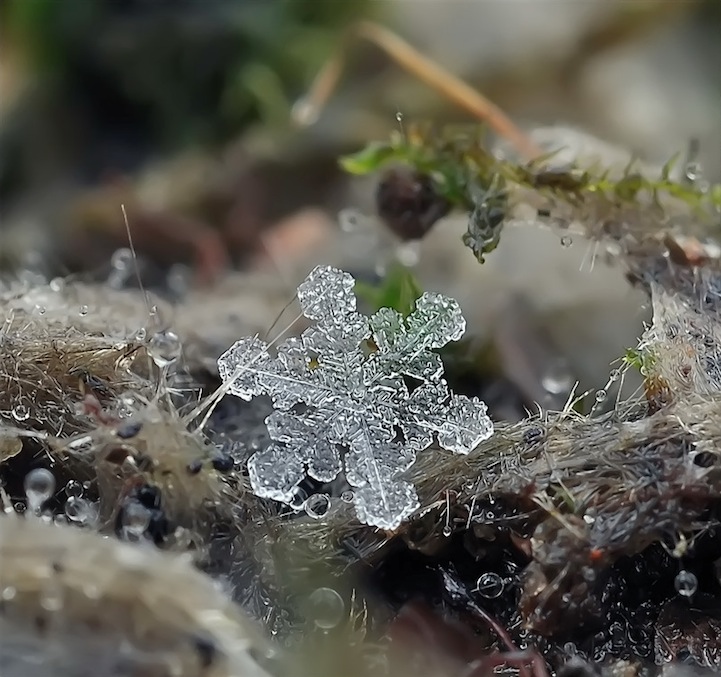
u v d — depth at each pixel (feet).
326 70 0.16
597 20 0.23
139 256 0.19
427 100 0.21
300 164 0.21
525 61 0.23
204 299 0.15
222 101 0.23
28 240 0.19
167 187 0.20
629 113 0.21
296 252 0.17
